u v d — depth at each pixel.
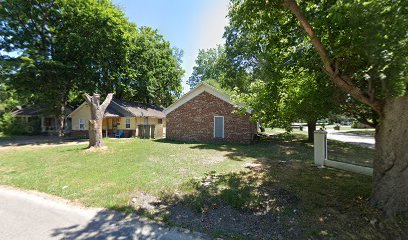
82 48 18.67
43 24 18.83
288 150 11.82
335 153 8.72
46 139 19.97
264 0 4.75
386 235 3.39
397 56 2.64
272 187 5.57
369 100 3.90
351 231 3.51
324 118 6.11
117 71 23.59
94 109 12.24
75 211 4.39
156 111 28.08
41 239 3.36
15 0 16.98
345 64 3.93
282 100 6.28
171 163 8.51
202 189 5.49
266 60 5.88
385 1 2.50
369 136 23.17
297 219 3.93
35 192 5.51
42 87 19.30
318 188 5.45
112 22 19.88
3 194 5.42
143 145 14.16
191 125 17.12
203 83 16.36
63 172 7.25
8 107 32.94
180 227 3.72
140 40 26.88
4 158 10.04
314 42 3.85
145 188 5.59
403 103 3.69
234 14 5.63
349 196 4.86
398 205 3.79
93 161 8.99
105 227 3.73
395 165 3.84
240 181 6.10
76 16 18.50
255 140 16.89
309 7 4.45
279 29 5.55
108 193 5.29
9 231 3.61
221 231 3.58
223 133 15.78
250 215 4.15
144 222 3.90
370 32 2.67
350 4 2.71
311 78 5.78
